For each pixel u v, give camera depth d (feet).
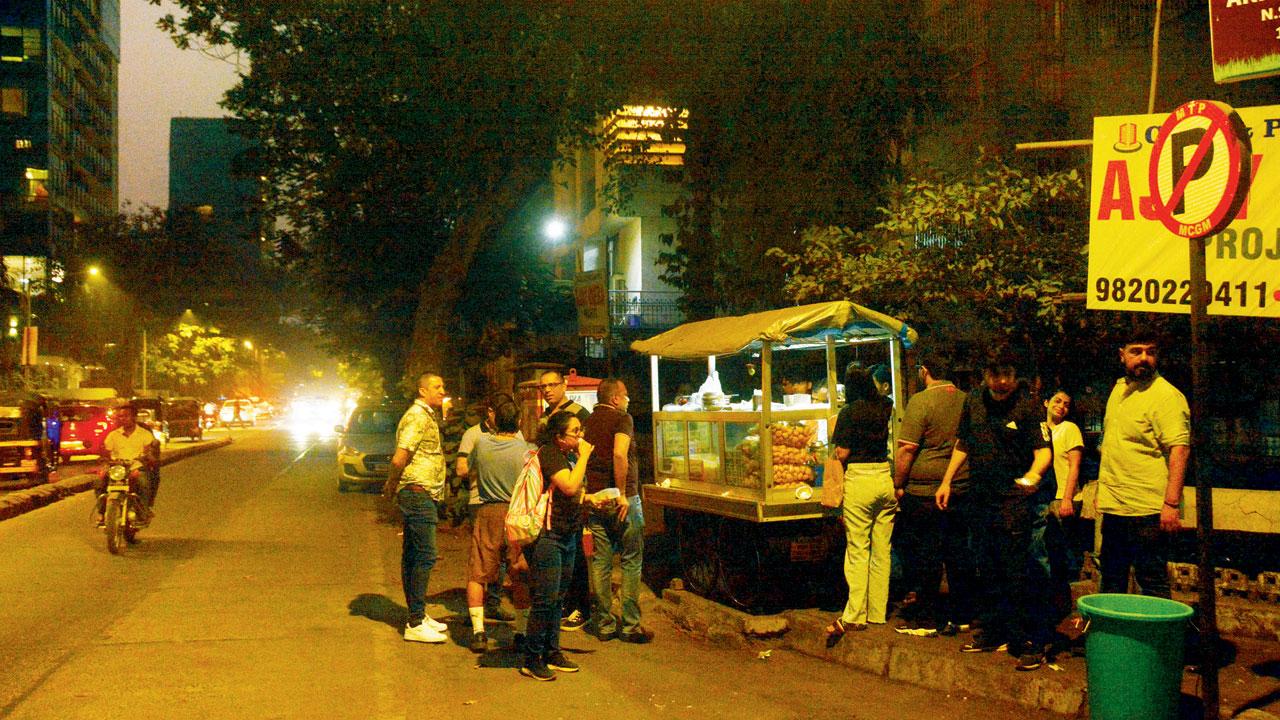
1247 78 26.61
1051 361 35.14
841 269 35.86
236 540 45.14
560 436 23.09
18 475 70.44
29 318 153.79
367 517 54.39
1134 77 47.09
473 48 55.42
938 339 36.55
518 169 65.10
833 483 25.18
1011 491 21.72
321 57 58.08
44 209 245.24
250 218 74.69
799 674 23.82
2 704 20.13
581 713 20.17
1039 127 48.62
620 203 68.13
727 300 54.39
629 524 27.14
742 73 51.34
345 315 106.32
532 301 91.56
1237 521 24.64
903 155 58.23
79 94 280.10
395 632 27.37
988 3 52.80
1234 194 16.24
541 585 22.82
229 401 227.40
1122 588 21.36
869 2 51.21
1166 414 20.25
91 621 28.09
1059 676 20.76
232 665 23.30
